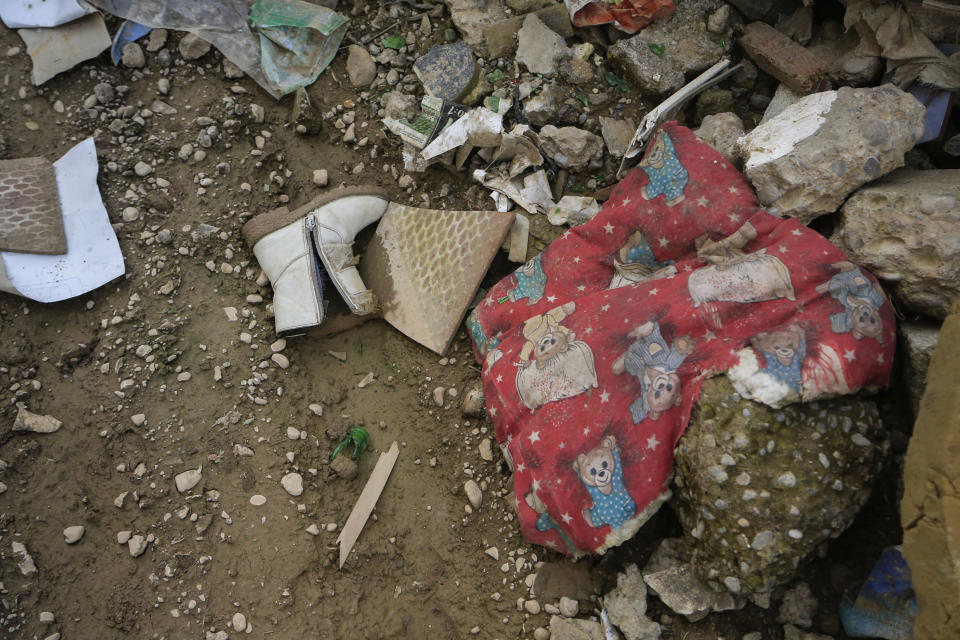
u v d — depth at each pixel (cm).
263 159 305
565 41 315
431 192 309
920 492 178
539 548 253
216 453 259
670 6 300
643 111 304
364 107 317
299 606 244
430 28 328
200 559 246
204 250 288
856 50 280
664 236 254
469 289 279
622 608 231
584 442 231
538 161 295
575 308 251
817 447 209
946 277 219
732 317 227
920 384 223
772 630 228
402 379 283
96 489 253
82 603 240
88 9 301
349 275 282
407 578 251
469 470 266
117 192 290
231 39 317
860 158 237
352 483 264
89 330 272
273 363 276
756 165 247
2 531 244
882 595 216
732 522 210
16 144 289
